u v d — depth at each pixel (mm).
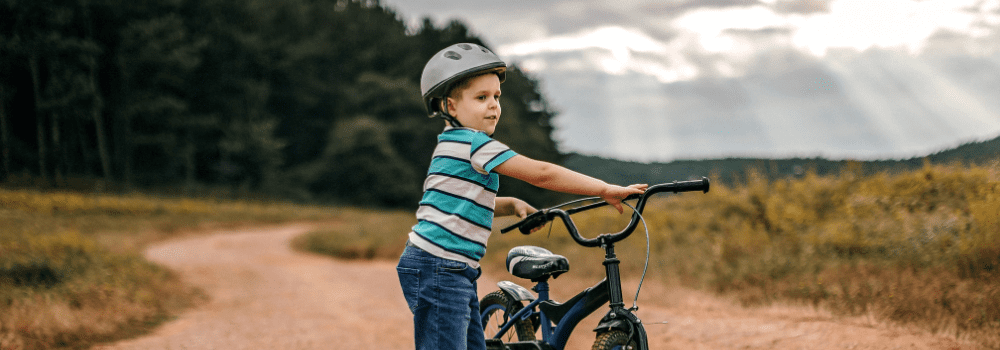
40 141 46375
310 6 80062
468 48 2295
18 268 7938
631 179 22797
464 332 2311
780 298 6004
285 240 26219
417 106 73562
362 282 11219
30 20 44906
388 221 27000
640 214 2264
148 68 53375
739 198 10484
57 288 7441
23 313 5906
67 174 49938
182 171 61188
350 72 78938
